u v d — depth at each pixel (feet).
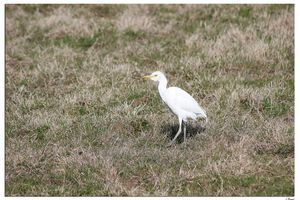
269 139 39.47
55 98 47.91
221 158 37.42
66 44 58.59
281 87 47.14
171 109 40.93
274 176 35.65
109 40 58.85
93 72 51.62
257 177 35.60
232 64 51.90
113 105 45.98
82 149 39.40
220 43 54.95
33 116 44.88
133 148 39.65
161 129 42.45
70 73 52.34
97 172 37.17
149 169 36.96
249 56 52.54
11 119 44.83
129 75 50.96
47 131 42.96
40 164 38.42
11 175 37.37
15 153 39.58
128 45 57.21
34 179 37.06
